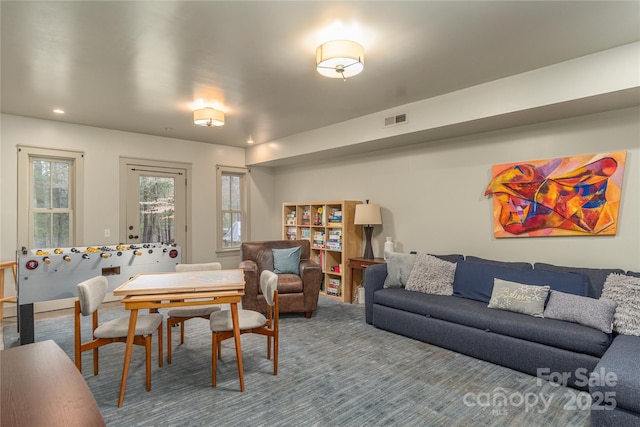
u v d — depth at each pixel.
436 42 2.62
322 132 5.15
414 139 4.41
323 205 5.58
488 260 3.73
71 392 1.09
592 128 3.28
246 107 4.18
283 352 3.19
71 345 3.37
